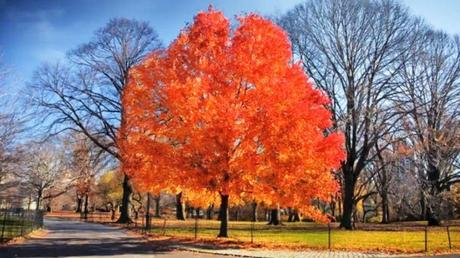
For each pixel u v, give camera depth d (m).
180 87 20.73
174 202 88.50
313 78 41.31
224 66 22.59
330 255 18.86
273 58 22.12
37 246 21.59
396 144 41.44
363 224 51.25
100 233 31.91
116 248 21.19
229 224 49.06
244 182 21.95
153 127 22.22
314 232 34.34
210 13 23.92
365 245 23.00
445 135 41.38
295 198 21.80
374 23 39.03
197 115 20.67
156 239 26.53
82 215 67.38
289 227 43.12
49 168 68.75
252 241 24.06
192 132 20.97
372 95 39.34
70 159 63.31
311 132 20.75
